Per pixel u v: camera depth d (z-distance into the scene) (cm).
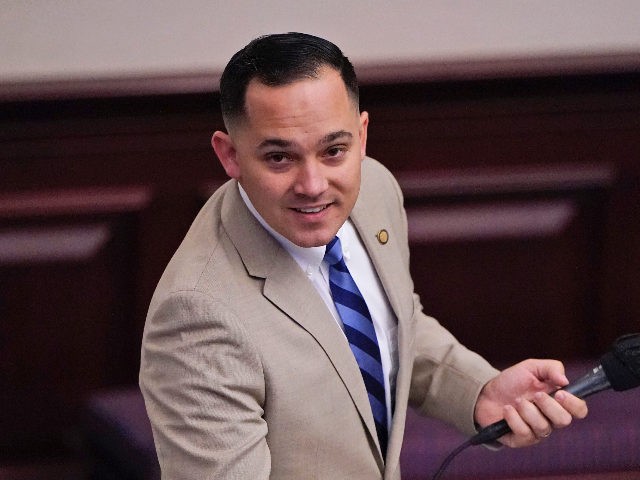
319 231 589
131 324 1226
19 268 1194
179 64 1161
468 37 1188
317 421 618
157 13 1148
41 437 1237
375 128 1202
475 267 1253
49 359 1223
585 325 1280
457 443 929
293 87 562
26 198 1175
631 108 1230
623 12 1201
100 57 1153
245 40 1161
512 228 1245
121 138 1174
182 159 1187
